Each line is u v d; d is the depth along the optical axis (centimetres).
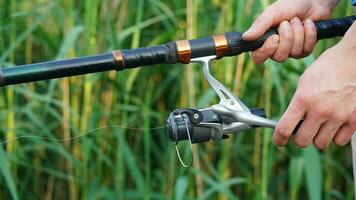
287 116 140
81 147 265
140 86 274
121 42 260
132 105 272
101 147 265
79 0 274
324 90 137
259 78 268
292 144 272
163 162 273
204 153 267
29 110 253
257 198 256
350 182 267
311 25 156
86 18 247
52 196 280
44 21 270
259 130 263
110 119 260
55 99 268
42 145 264
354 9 248
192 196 264
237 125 148
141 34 277
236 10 248
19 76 143
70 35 243
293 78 254
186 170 258
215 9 268
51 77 146
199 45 152
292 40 155
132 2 266
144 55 150
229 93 150
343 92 137
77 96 259
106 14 259
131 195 264
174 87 273
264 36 155
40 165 271
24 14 259
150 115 264
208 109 149
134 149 273
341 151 274
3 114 254
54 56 262
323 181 274
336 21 158
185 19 270
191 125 147
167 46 151
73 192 264
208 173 276
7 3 252
